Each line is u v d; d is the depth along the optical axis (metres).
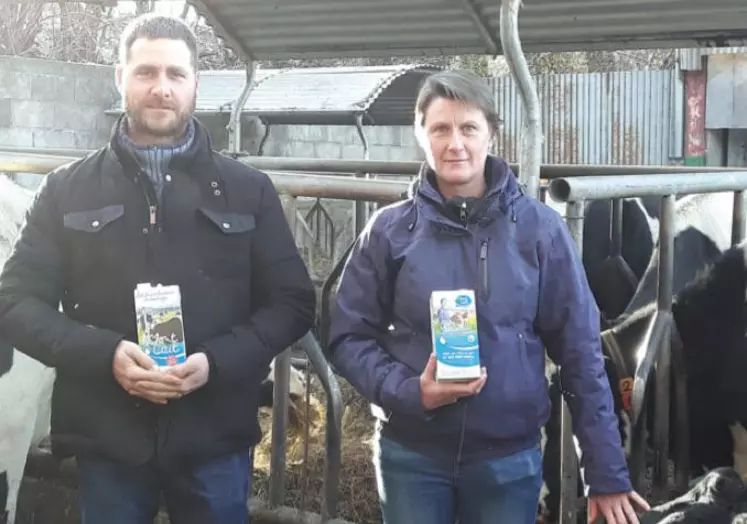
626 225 4.82
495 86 12.98
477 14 4.58
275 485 3.10
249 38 5.46
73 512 3.39
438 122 2.05
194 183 2.18
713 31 4.61
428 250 2.05
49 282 2.19
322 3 4.71
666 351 2.97
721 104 11.75
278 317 2.23
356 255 2.17
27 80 10.12
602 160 12.63
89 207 2.15
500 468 2.05
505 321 2.02
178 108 2.13
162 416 2.13
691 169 4.66
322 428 4.05
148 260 2.14
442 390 1.93
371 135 11.03
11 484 3.22
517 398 2.03
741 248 3.20
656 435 3.02
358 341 2.14
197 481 2.19
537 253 2.07
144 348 2.00
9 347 3.11
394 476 2.11
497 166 2.10
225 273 2.19
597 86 12.56
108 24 15.32
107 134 10.85
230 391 2.19
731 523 2.07
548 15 4.48
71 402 2.16
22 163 3.38
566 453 2.65
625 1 4.20
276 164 5.87
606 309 4.57
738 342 3.16
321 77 10.61
